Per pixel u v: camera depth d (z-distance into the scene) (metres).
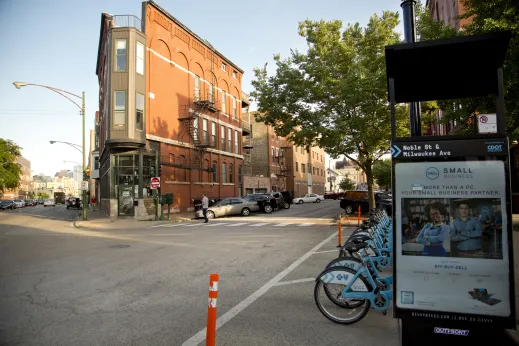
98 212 34.19
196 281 6.91
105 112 29.67
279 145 56.47
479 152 3.57
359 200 22.62
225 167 36.72
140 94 25.11
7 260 9.30
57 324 4.73
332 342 4.12
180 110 29.02
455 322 3.62
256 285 6.57
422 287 3.71
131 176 25.14
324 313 4.78
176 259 9.17
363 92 15.66
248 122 48.78
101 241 13.08
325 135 18.08
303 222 19.14
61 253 10.38
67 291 6.30
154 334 4.38
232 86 38.66
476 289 3.56
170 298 5.83
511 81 7.83
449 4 20.84
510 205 3.48
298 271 7.67
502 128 3.62
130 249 10.96
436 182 3.69
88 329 4.55
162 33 27.36
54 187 177.75
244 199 25.12
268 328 4.53
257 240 12.53
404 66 4.30
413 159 3.77
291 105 18.62
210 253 10.00
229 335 4.32
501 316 3.49
